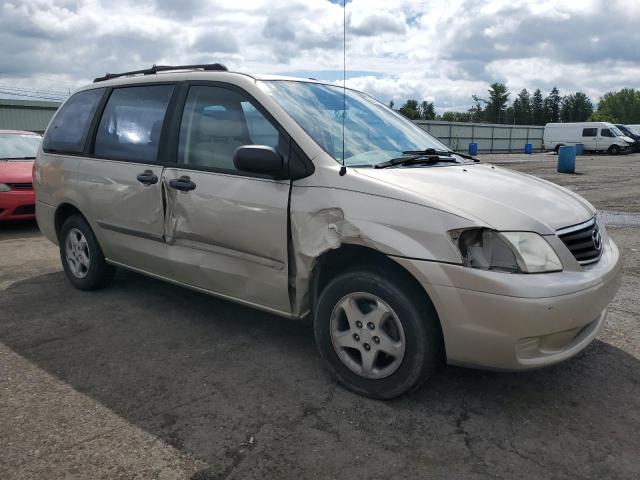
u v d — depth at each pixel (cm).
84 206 454
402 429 273
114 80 457
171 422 281
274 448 258
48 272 565
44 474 240
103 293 488
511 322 255
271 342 380
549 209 293
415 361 280
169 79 402
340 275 302
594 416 286
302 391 312
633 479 237
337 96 390
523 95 11831
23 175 786
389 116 413
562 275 267
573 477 238
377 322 291
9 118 3497
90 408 295
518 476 239
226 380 325
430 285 266
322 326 314
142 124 411
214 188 347
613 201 1120
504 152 4494
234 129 348
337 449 257
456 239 264
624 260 605
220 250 353
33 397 307
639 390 313
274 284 327
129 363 349
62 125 498
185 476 239
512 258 260
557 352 274
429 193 280
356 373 304
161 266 400
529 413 289
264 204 320
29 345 378
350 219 286
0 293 493
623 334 391
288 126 322
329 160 308
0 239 742
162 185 379
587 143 3688
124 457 252
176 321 420
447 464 247
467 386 316
